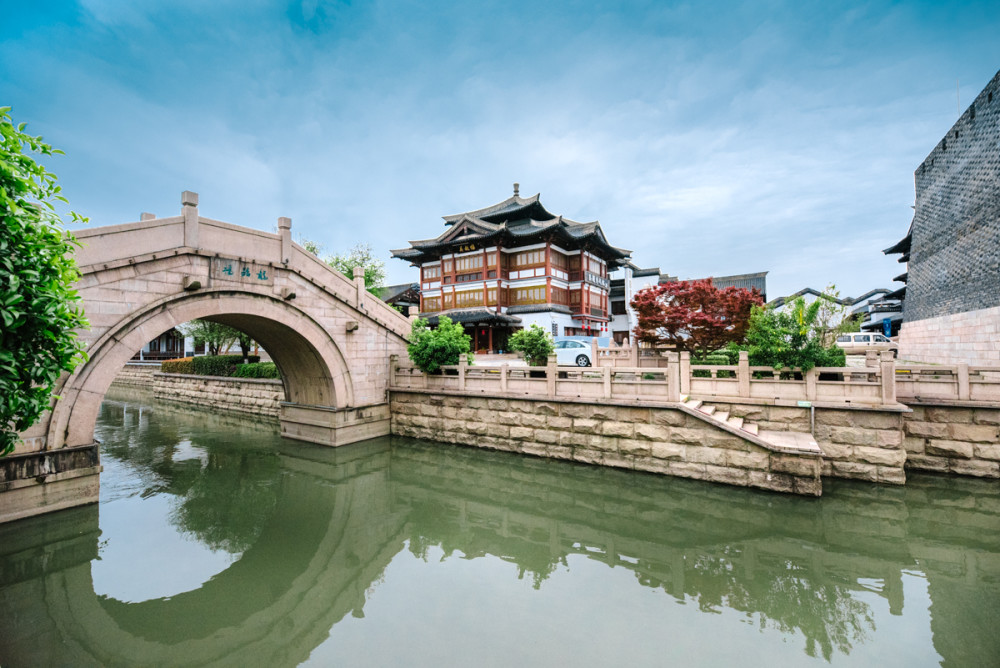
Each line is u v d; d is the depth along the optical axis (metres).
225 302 12.39
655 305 18.05
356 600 6.73
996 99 16.06
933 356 20.66
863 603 6.34
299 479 12.60
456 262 38.78
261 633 6.08
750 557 7.74
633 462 11.88
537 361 19.02
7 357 3.87
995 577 6.99
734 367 12.05
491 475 12.45
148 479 12.61
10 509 8.88
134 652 5.74
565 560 7.83
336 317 15.48
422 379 16.44
